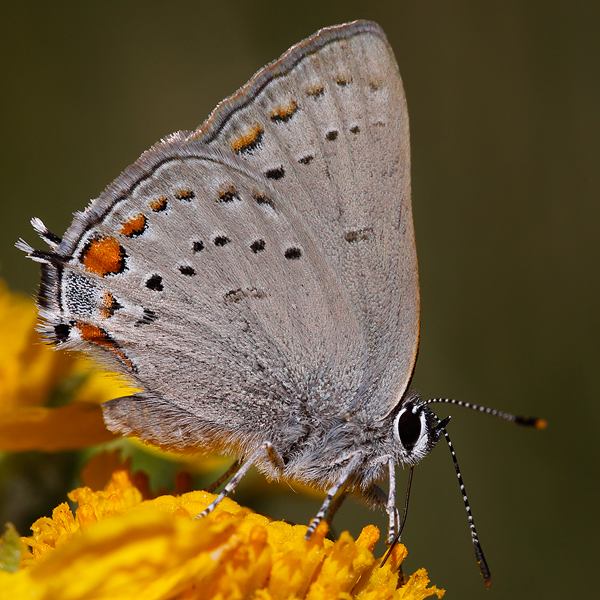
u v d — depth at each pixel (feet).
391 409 0.57
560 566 0.71
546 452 0.73
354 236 0.56
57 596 0.53
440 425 0.57
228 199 0.56
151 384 0.56
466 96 0.80
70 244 0.56
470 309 0.78
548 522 0.72
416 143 0.81
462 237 0.79
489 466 0.73
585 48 0.78
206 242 0.56
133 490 0.56
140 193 0.56
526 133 0.79
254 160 0.56
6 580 0.53
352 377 0.57
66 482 0.58
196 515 0.55
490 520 0.72
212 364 0.56
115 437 0.57
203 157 0.56
